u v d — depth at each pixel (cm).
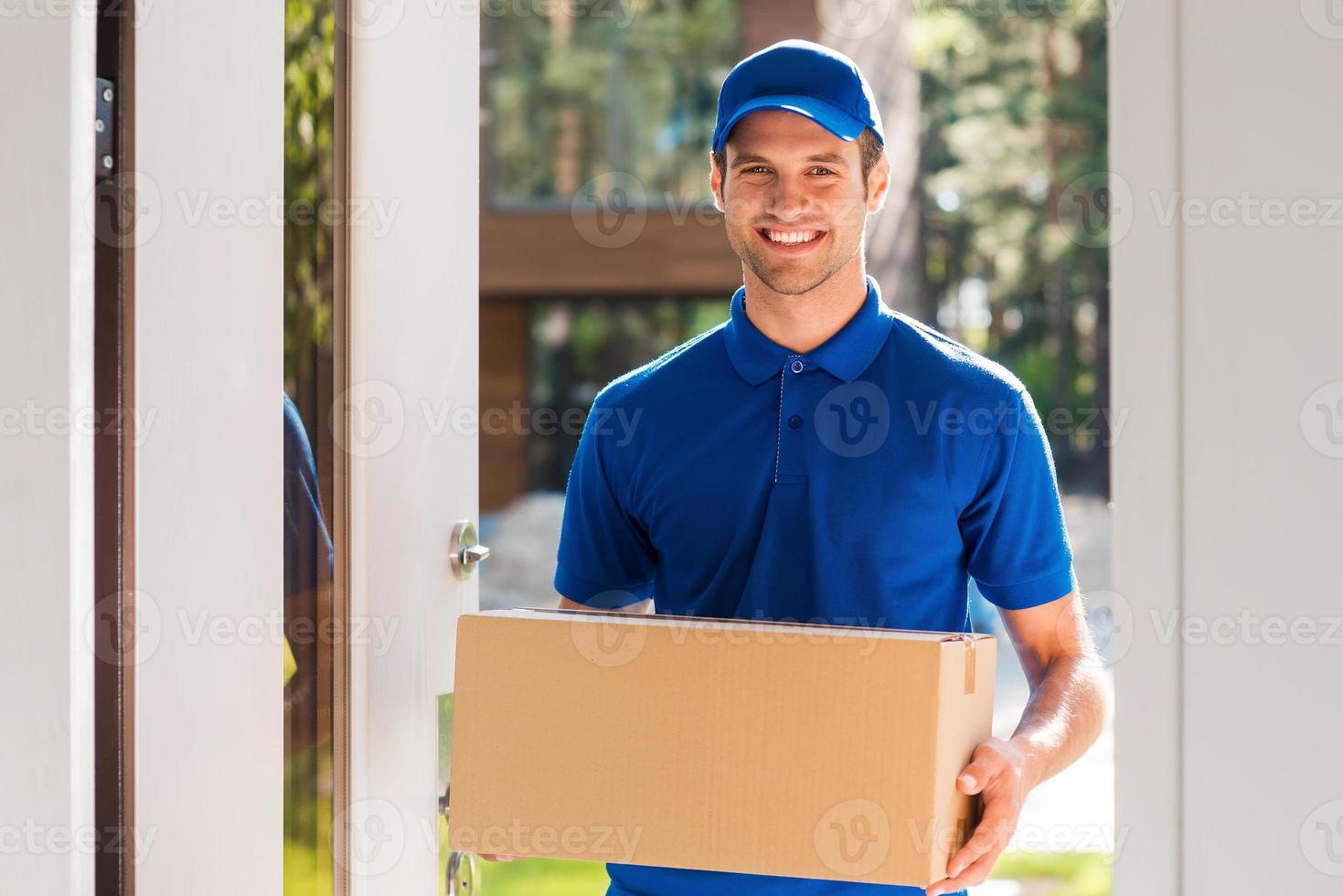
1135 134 159
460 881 210
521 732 158
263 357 171
